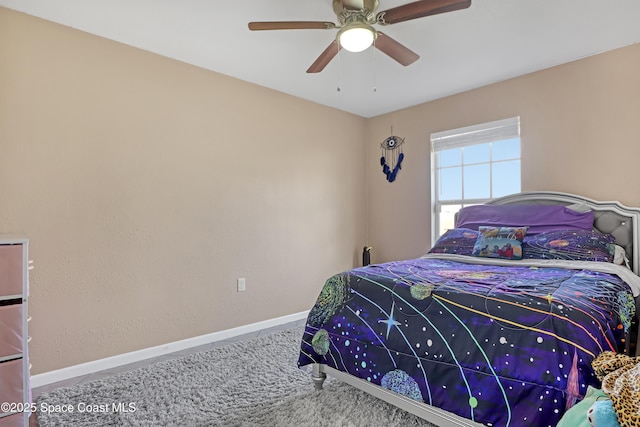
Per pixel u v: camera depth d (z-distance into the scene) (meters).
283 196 3.63
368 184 4.49
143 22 2.33
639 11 2.21
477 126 3.47
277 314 3.57
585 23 2.35
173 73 2.87
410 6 1.70
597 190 2.80
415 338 1.62
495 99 3.38
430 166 3.89
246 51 2.74
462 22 2.32
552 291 1.56
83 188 2.43
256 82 3.36
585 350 1.23
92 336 2.46
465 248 2.84
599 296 1.58
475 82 3.37
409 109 4.09
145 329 2.70
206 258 3.05
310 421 1.78
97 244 2.48
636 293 2.03
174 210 2.86
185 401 2.01
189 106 2.95
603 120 2.78
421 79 3.29
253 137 3.38
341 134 4.21
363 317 1.85
